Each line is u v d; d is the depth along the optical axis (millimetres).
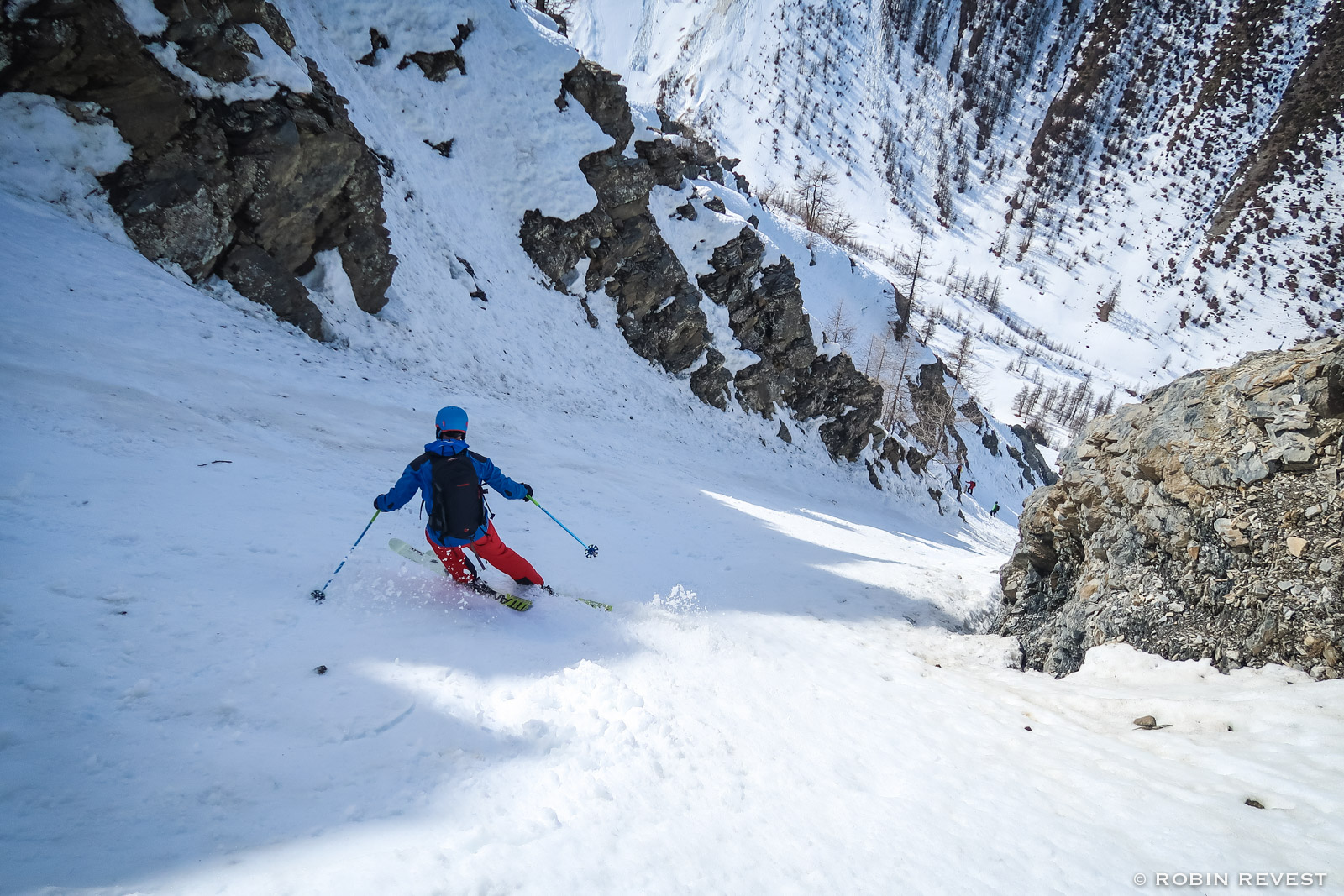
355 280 13562
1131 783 3715
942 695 5332
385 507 4562
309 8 16656
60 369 6828
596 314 22531
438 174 18375
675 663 4672
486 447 11617
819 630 6906
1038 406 153875
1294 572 5402
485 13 20391
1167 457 6629
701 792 3123
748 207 53438
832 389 31938
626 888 2340
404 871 2178
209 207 11055
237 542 4656
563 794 2842
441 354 14898
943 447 50719
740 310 27797
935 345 156375
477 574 5223
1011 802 3467
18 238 8703
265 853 2148
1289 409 5871
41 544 3783
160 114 10500
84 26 9633
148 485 5148
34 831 2016
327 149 12586
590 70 22656
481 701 3424
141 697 2797
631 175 22750
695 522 11000
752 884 2504
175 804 2277
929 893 2609
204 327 9883
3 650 2816
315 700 3092
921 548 18031
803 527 13992
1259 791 3584
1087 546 7594
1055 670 6859
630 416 20172
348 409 10148
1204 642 5699
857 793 3408
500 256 19406
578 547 7453
